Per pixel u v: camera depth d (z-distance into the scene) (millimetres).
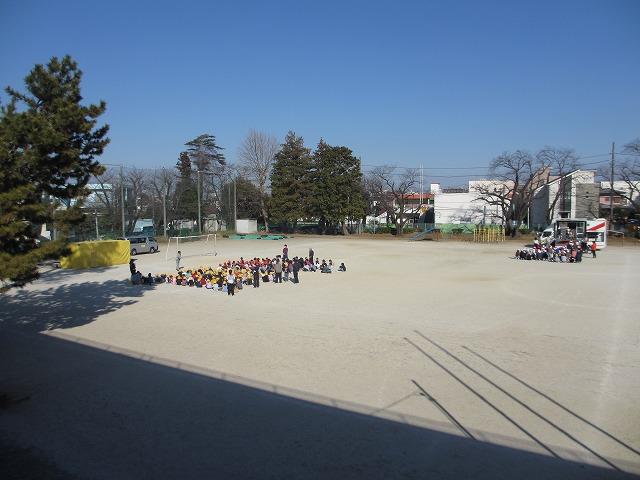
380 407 9484
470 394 10117
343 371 11680
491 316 17781
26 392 10492
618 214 65000
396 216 77688
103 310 19500
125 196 56562
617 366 11906
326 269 30688
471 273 30531
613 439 8016
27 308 20031
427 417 8977
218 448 7812
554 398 9859
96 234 51188
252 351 13445
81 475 6996
